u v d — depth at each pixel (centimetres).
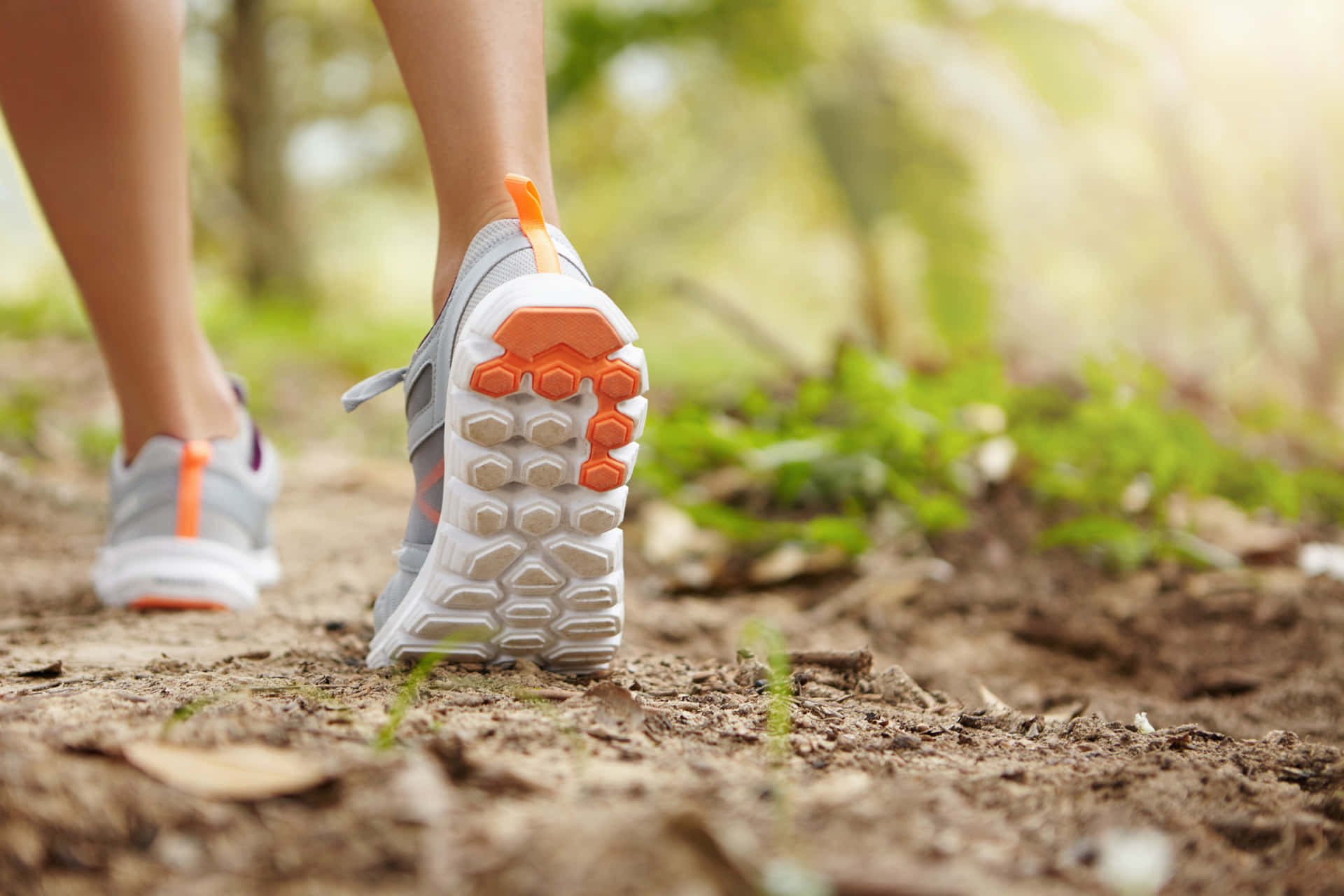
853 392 297
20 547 234
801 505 275
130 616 171
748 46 565
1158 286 807
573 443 115
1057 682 179
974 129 587
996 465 286
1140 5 478
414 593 122
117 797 72
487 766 82
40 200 158
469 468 112
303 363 577
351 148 1089
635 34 552
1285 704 161
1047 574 237
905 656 190
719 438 280
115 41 147
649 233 897
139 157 156
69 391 446
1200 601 214
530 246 119
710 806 76
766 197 952
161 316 170
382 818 71
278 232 885
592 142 907
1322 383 513
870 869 66
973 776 90
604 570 120
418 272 1391
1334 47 471
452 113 127
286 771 76
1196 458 267
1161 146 515
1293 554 250
